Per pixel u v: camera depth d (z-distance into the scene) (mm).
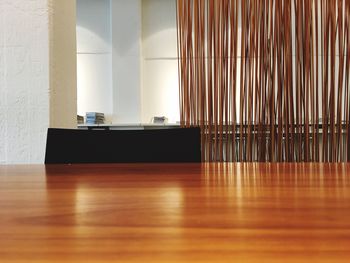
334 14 1359
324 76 1388
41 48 1229
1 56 1241
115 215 302
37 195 401
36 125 1231
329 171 614
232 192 414
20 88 1236
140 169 661
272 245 218
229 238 233
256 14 1381
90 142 862
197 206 337
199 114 1407
